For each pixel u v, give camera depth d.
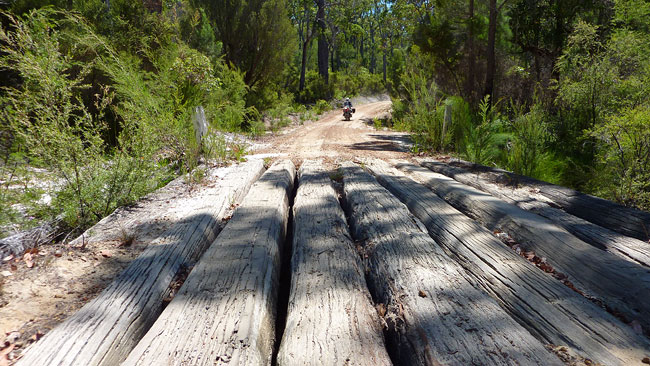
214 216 3.67
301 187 4.80
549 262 2.75
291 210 4.60
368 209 3.71
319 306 1.97
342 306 1.97
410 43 16.52
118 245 3.04
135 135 4.36
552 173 6.08
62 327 1.78
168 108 6.53
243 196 4.84
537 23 13.51
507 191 4.69
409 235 2.94
